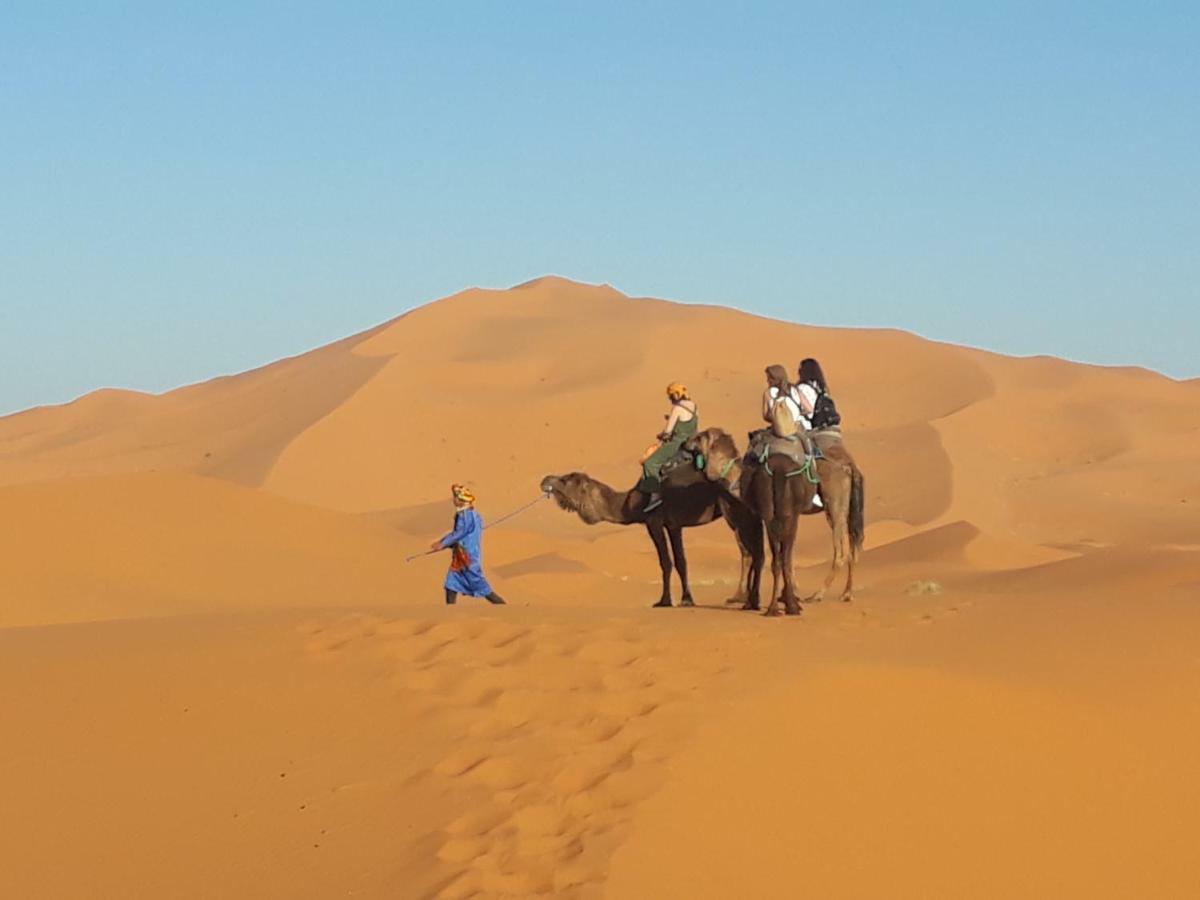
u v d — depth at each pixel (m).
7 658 13.96
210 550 29.12
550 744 11.07
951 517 76.06
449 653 13.16
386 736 11.59
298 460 86.69
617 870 9.29
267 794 10.85
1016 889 10.44
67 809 10.88
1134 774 12.21
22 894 9.85
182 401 113.75
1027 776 11.71
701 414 91.19
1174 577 31.09
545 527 77.69
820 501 20.86
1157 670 14.30
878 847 10.38
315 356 114.00
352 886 9.50
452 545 20.50
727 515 19.12
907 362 104.38
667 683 12.11
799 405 20.70
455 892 9.12
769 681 12.13
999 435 94.38
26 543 26.81
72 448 100.81
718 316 107.31
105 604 24.91
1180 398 105.50
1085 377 105.50
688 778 10.43
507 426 90.88
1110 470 89.31
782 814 10.44
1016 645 14.99
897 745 11.62
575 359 100.44
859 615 17.17
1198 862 11.35
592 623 14.40
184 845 10.28
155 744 11.78
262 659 13.41
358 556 31.17
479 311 112.31
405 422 90.94
